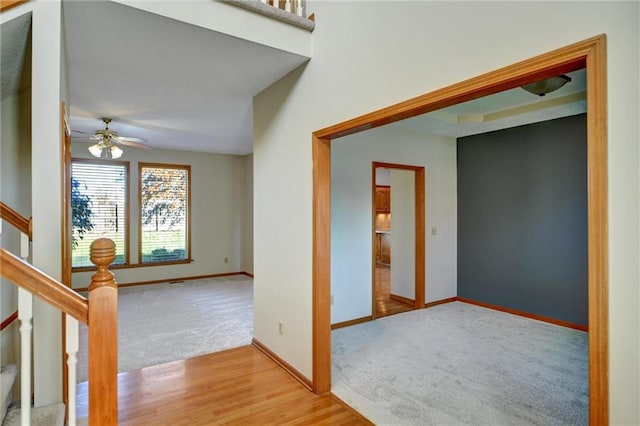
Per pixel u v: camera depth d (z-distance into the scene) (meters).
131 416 2.36
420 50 1.90
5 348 2.24
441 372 3.02
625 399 1.19
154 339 3.79
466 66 1.68
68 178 2.60
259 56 2.66
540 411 2.43
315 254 2.70
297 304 2.92
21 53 2.10
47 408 1.84
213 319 4.50
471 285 5.26
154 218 6.71
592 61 1.26
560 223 4.25
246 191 7.57
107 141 4.38
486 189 5.05
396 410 2.45
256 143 3.56
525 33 1.46
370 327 4.20
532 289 4.52
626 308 1.19
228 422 2.30
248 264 7.49
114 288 1.28
